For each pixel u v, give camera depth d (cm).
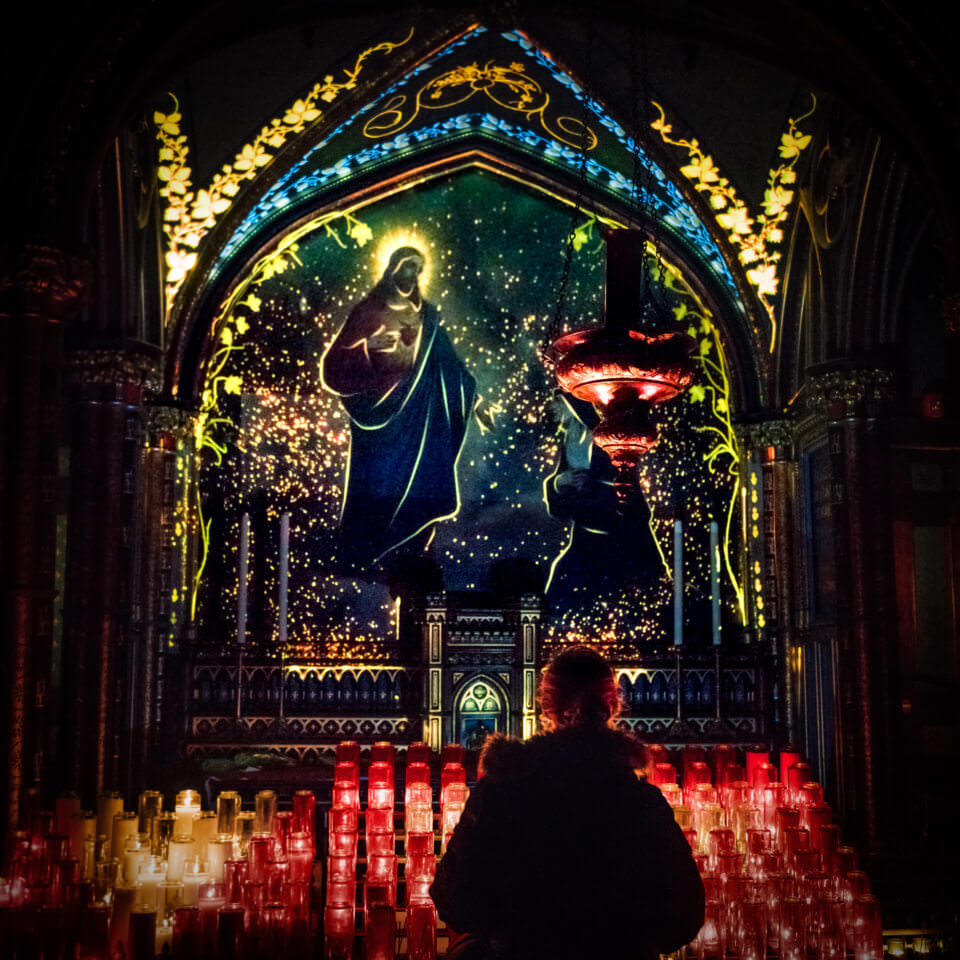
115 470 762
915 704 831
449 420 938
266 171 812
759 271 873
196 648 880
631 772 287
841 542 784
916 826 770
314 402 930
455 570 920
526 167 923
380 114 825
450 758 562
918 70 558
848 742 766
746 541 920
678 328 953
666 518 939
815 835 471
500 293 953
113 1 538
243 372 926
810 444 862
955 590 847
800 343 882
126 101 560
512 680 869
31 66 534
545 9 675
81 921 364
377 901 395
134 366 772
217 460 914
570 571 926
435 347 945
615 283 514
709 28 658
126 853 434
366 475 927
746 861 455
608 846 274
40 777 545
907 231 781
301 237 941
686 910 274
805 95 736
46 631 555
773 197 829
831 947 390
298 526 915
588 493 938
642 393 503
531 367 947
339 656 892
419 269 950
